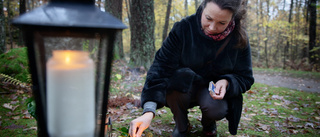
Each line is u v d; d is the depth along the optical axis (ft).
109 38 2.02
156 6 64.18
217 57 5.16
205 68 5.39
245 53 5.41
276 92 14.01
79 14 1.72
